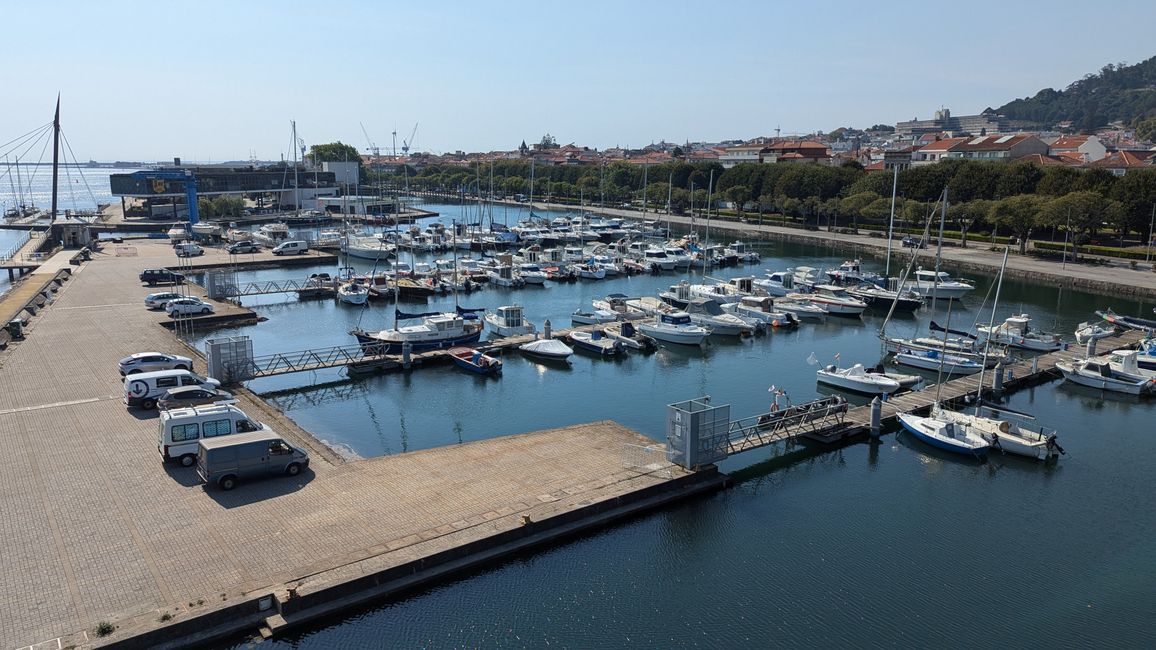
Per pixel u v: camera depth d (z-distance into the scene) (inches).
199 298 3002.0
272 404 1948.8
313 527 1140.5
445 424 1825.8
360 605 1010.1
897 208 5221.5
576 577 1138.7
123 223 5639.8
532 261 4249.5
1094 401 2036.2
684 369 2333.9
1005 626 1059.9
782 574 1173.1
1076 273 3863.2
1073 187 4559.5
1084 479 1546.5
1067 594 1139.3
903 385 2103.8
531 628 1024.2
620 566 1171.9
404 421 1843.0
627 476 1374.3
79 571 1000.9
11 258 3954.2
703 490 1411.2
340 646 967.6
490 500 1254.3
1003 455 1663.4
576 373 2269.9
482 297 3476.9
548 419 1866.4
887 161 7844.5
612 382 2182.6
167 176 5713.6
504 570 1138.7
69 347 2140.7
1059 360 2320.4
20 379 1817.2
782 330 2893.7
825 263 4554.6
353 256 4635.8
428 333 2388.0
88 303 2815.0
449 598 1069.1
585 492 1298.0
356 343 2566.4
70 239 4402.1
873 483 1520.7
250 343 1883.6
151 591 962.7
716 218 6840.6
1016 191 4958.2
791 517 1362.0
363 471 1357.0
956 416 1770.4
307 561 1047.0
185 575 1000.2
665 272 4227.4
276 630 948.0
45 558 1029.2
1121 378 2112.5
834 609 1089.4
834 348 2623.0
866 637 1031.0
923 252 4571.9
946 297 3447.3
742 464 1612.9
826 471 1579.7
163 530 1114.7
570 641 1002.7
